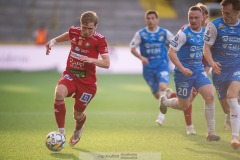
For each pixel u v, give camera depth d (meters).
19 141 21.20
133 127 25.73
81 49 19.09
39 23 78.44
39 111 31.75
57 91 18.70
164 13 83.06
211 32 20.05
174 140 21.75
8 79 53.97
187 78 21.61
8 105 34.59
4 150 19.20
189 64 21.56
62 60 63.28
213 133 20.88
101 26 80.00
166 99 24.88
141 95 42.38
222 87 21.14
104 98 40.06
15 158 17.72
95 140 21.70
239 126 19.17
